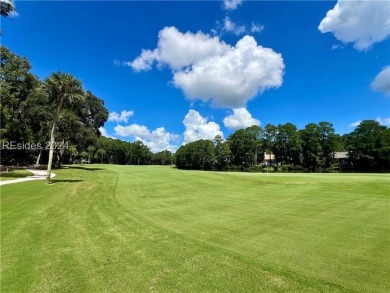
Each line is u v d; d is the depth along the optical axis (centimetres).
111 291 518
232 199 1753
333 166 8638
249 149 9538
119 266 622
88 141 5747
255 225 1040
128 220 1069
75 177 3291
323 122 8488
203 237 885
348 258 682
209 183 2745
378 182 2602
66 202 1512
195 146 10125
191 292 501
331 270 610
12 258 690
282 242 821
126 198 1814
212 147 9769
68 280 567
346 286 532
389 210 1318
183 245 739
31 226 990
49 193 1853
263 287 508
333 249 752
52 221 1066
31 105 4709
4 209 1294
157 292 506
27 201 1519
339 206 1436
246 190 2238
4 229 952
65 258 680
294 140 8706
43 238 846
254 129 9638
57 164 5453
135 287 527
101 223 1023
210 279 544
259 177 3372
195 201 1686
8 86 3944
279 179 3120
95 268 618
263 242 823
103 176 3450
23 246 775
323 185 2456
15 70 4081
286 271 573
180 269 591
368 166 7881
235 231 956
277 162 9700
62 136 5047
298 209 1363
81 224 1012
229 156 9838
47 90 2773
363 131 8050
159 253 685
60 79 2698
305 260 672
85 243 791
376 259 674
